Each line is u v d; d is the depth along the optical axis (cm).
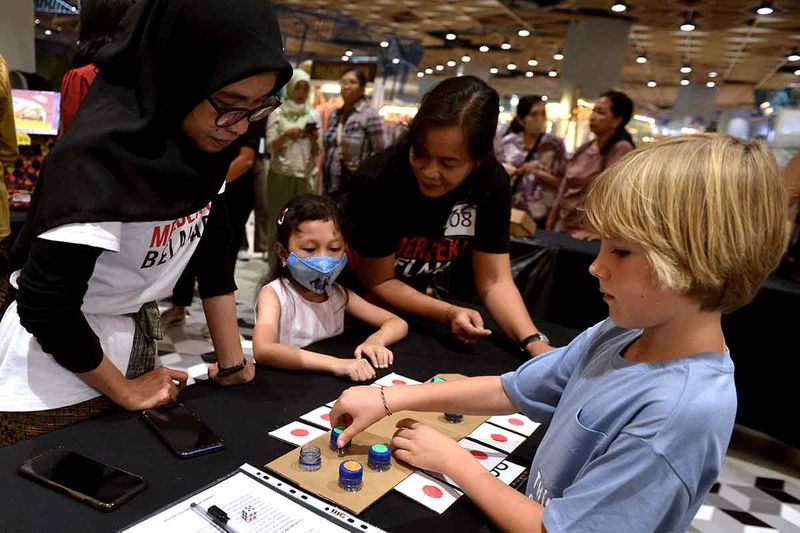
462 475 77
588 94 690
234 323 114
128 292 97
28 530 65
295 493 75
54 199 76
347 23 834
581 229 337
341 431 89
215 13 76
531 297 295
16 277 92
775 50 765
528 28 766
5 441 92
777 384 237
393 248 160
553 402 91
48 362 92
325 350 135
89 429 88
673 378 61
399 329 147
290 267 144
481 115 123
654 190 56
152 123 79
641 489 59
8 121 190
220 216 113
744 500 217
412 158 137
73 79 179
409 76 1013
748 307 239
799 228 249
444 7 686
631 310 62
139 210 80
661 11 600
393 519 73
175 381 107
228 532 66
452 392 96
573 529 62
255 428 94
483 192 150
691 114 1212
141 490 73
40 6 399
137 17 80
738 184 54
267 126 448
